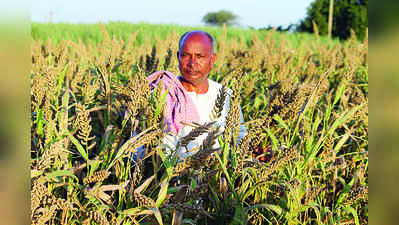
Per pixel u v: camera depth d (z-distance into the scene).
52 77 1.83
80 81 2.93
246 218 1.54
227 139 1.62
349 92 3.67
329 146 1.96
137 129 1.75
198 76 2.35
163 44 4.32
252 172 1.66
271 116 2.16
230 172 1.74
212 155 1.63
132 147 1.46
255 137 1.63
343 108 3.13
